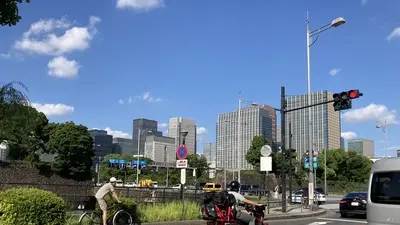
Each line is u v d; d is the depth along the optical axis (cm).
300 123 7681
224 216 1161
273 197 4794
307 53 3269
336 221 2283
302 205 3056
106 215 1483
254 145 6550
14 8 902
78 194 2186
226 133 10638
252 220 1180
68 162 7419
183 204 1895
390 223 931
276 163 6212
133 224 1620
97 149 17400
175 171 12369
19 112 1758
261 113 9306
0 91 1738
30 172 3669
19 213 1152
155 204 1952
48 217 1205
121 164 11781
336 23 2973
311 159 3159
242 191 5438
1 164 3572
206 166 11244
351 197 2577
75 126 7581
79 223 1456
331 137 9319
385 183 962
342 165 9519
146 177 11638
